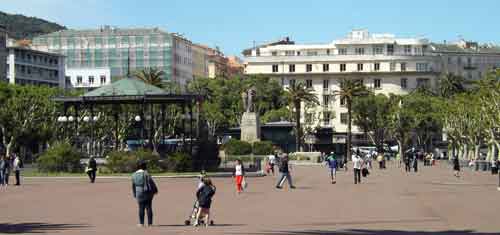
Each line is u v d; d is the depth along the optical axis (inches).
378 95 5654.5
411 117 5177.2
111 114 3690.9
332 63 6560.0
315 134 5634.8
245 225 975.6
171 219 1058.1
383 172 3004.4
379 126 5369.1
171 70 7185.0
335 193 1657.2
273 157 2738.7
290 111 5418.3
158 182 2070.6
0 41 6176.2
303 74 6560.0
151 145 2738.7
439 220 1048.2
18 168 1956.2
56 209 1226.6
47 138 3671.3
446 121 4840.1
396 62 6520.7
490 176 2635.3
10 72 6195.9
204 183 963.3
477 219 1063.0
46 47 7268.7
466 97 4539.9
